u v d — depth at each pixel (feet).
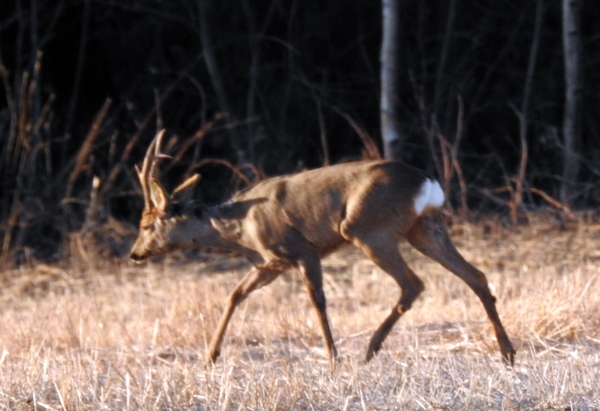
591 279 67.87
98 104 133.90
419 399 44.24
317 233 57.16
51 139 128.88
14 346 63.67
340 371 50.75
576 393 44.57
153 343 62.34
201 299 74.74
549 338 58.34
